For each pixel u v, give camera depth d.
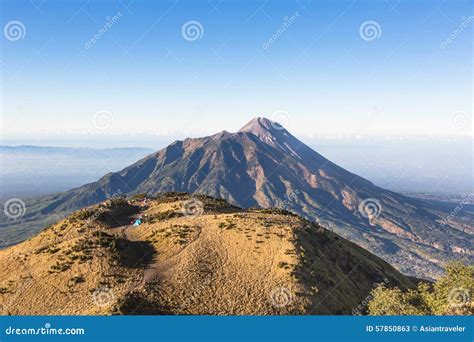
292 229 82.75
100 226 88.75
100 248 72.94
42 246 79.75
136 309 54.75
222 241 77.56
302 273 67.69
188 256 71.38
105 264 68.06
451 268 60.66
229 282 64.38
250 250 73.75
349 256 89.00
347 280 76.62
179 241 76.69
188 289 61.81
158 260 71.38
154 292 60.19
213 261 70.38
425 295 61.09
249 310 57.06
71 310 56.88
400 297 58.78
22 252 78.75
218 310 56.62
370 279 85.00
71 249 73.31
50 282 64.62
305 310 59.19
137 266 69.12
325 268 74.56
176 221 89.00
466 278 58.62
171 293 60.38
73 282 63.94
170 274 65.94
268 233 79.69
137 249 75.38
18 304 59.34
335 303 64.69
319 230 94.31
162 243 77.38
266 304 58.94
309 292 63.72
